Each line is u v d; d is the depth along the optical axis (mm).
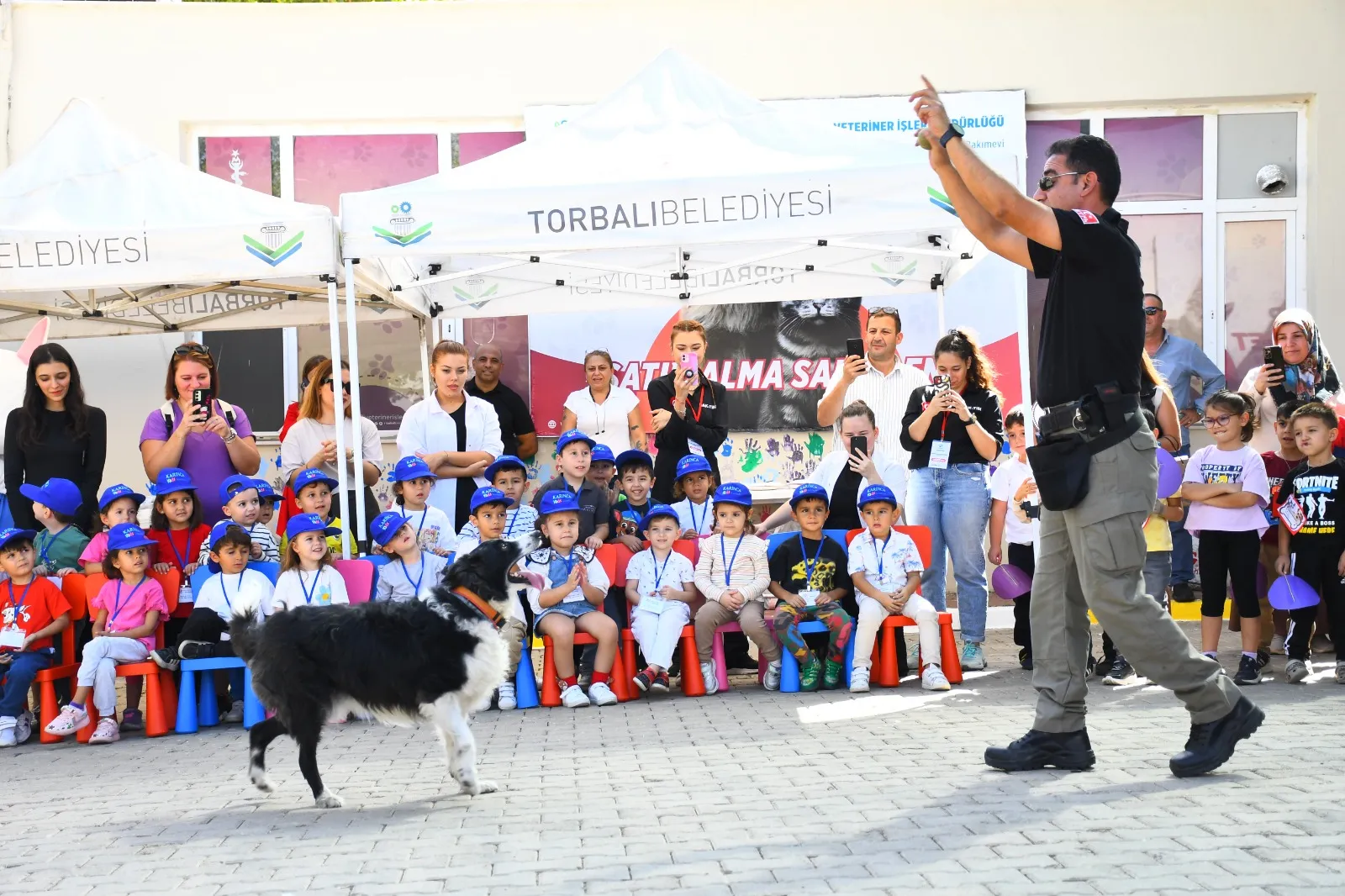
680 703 7109
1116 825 3807
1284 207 10750
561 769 5297
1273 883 3158
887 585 7348
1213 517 7082
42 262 6961
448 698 4863
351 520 8469
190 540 7504
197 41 10484
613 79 10594
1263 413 8289
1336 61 10578
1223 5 10586
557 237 7047
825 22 10578
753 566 7496
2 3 10281
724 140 7500
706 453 8578
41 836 4480
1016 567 7969
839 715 6371
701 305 10398
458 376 8281
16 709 6926
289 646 4832
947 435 7906
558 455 7840
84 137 7582
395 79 10555
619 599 7629
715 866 3578
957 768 4848
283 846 4137
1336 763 4617
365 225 7172
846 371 8422
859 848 3691
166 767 5938
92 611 7141
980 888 3221
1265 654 7547
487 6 10555
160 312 9266
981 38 10594
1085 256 4414
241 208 7344
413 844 4062
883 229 6898
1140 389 4562
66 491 7492
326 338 10586
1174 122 10750
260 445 10555
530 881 3520
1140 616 4418
